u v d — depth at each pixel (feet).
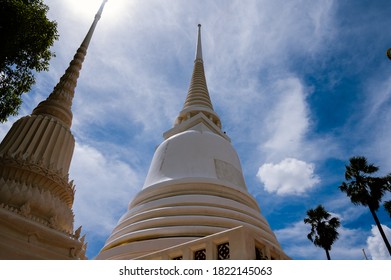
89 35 108.06
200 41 143.95
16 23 42.70
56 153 73.41
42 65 50.80
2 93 47.24
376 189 101.55
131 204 68.28
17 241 53.93
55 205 64.03
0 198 58.75
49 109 82.69
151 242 49.85
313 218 123.34
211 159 73.10
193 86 112.37
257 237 32.83
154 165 77.15
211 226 52.80
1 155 65.67
